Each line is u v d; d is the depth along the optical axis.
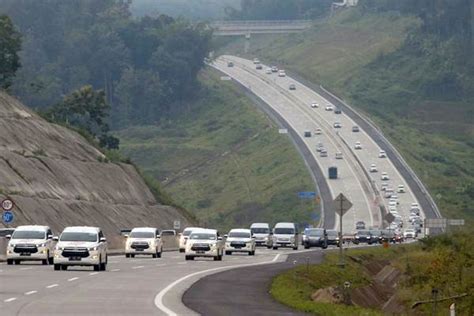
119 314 66.56
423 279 138.12
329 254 182.12
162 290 88.44
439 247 195.12
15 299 76.56
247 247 182.62
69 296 80.19
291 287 101.31
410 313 108.19
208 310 71.38
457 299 110.25
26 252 131.12
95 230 121.81
